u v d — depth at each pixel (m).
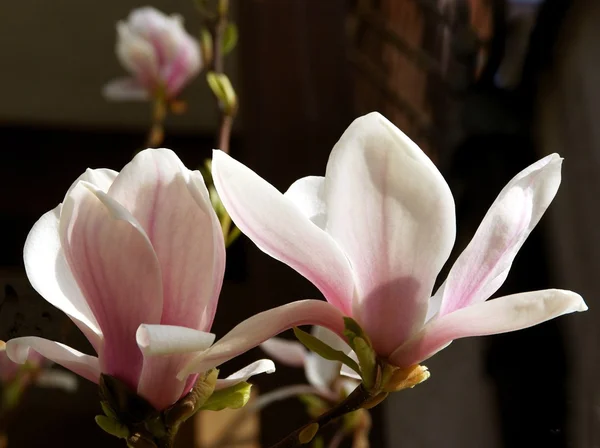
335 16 1.35
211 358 0.41
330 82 1.32
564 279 0.93
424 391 1.06
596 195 0.91
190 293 0.42
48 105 1.73
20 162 1.70
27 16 1.60
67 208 0.42
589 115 0.91
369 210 0.42
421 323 0.44
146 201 0.42
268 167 1.28
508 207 0.43
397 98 1.23
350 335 0.43
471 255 0.43
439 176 0.41
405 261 0.43
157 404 0.43
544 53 0.93
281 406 1.09
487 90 0.98
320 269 0.43
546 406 0.89
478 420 0.99
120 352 0.43
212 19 0.72
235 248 0.85
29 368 0.82
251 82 1.33
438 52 1.14
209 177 0.59
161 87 1.09
